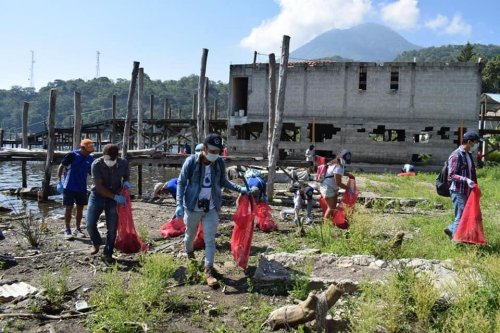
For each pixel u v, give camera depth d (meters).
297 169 21.67
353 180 9.68
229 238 8.43
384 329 4.53
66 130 36.88
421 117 25.41
